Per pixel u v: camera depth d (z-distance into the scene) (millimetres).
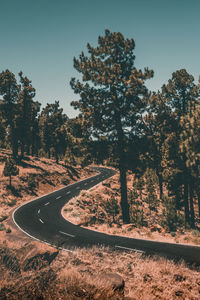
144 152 32688
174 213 30547
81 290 3525
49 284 3424
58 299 3178
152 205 40094
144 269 6672
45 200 40594
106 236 19672
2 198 38438
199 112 30453
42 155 83625
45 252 6742
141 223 30422
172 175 36875
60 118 68688
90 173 76812
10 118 59719
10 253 5094
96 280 3955
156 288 5273
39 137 73500
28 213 30625
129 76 32156
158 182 45094
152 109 39781
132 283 5484
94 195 40938
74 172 69875
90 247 15844
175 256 13562
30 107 60469
